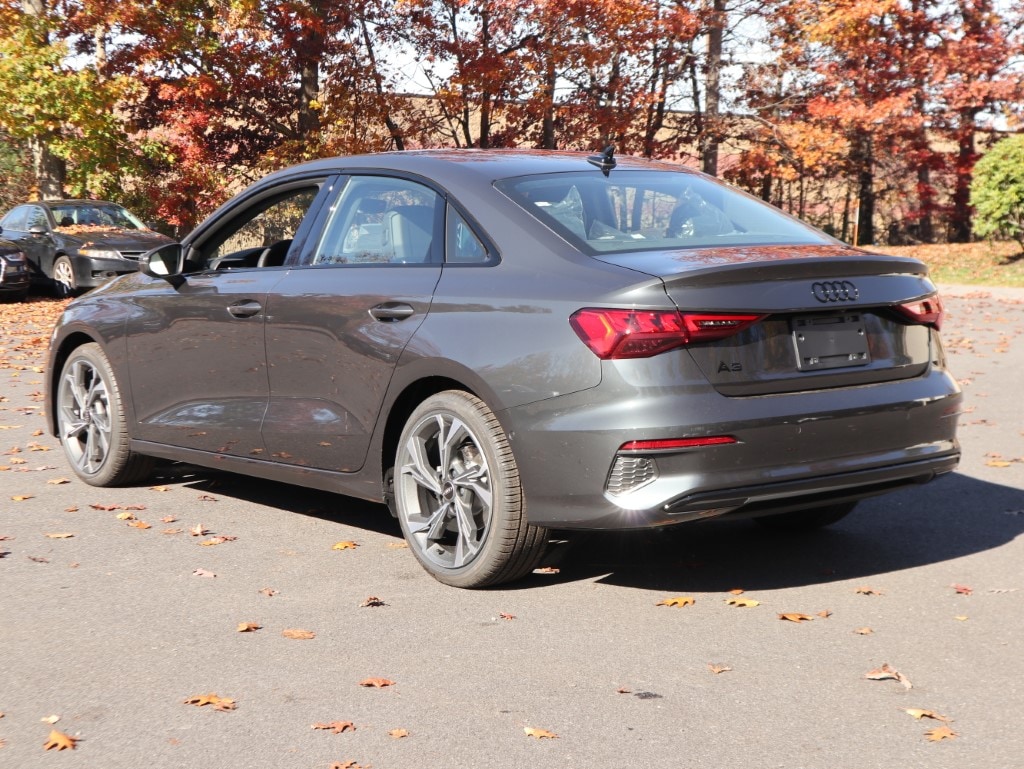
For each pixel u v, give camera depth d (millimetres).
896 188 31547
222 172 25609
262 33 23516
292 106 27281
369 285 4828
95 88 24031
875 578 4629
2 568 4836
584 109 26453
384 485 4855
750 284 4062
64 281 18594
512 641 3945
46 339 13734
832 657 3770
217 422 5570
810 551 5043
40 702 3455
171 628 4094
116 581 4652
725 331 3998
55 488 6332
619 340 3955
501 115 25906
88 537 5320
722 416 3963
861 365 4301
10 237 19781
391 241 4891
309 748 3131
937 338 4617
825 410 4129
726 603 4332
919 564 4812
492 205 4570
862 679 3580
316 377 5023
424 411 4570
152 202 25266
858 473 4234
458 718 3316
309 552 5066
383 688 3543
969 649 3830
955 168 30609
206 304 5562
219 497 6125
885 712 3330
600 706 3391
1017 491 6090
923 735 3178
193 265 5859
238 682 3596
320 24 24000
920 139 30000
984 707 3361
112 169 24594
